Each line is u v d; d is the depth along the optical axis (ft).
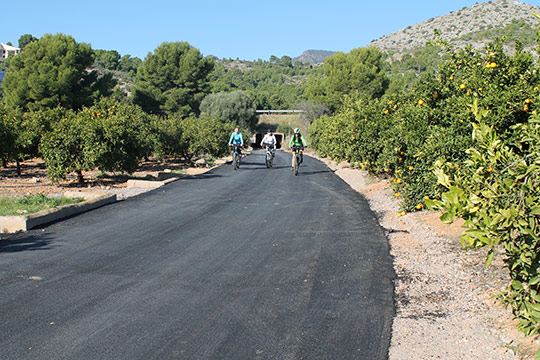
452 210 10.29
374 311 15.58
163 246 24.08
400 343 13.28
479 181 10.81
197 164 86.43
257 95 354.13
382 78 198.70
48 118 69.21
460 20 473.67
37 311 15.20
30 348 12.64
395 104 45.42
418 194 31.09
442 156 25.79
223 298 16.66
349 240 25.79
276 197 42.96
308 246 24.39
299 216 33.19
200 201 39.70
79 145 46.60
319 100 199.72
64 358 12.14
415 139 29.94
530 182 9.95
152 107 225.15
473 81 25.30
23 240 24.80
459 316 15.10
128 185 49.42
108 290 17.31
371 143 46.80
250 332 13.88
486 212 10.20
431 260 21.24
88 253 22.40
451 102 27.66
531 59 25.26
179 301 16.30
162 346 12.91
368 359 12.35
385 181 49.39
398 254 22.85
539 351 9.60
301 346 13.01
